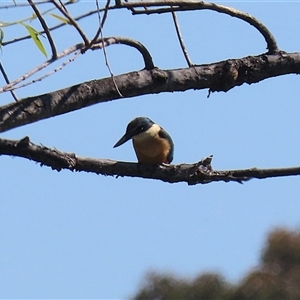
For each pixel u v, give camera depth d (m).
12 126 8.45
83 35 8.19
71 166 9.51
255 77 9.80
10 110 8.45
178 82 9.40
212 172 9.34
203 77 9.52
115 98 9.02
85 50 8.28
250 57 9.83
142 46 9.20
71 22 8.09
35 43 8.27
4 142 9.27
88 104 8.88
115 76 9.06
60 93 8.72
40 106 8.56
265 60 9.82
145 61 9.30
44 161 9.39
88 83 8.90
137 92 9.14
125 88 9.05
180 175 9.50
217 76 9.62
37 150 9.34
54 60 8.19
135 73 9.15
